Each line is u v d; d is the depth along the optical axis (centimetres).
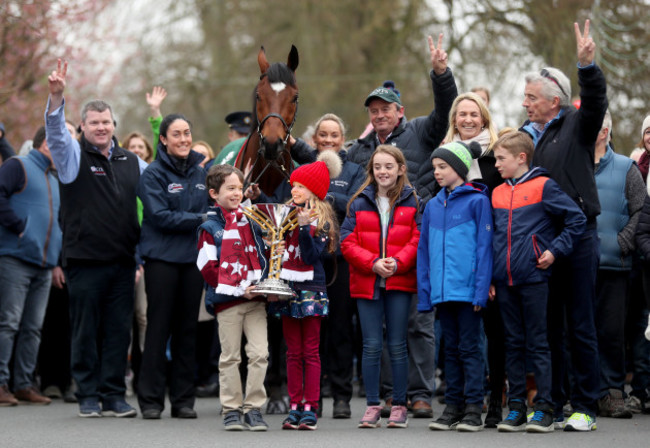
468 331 874
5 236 1152
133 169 1046
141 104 3095
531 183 869
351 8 3025
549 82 900
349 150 1090
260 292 854
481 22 2609
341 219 1008
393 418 898
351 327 991
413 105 2902
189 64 3219
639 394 1070
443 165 898
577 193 864
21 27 1984
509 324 869
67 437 838
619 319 1016
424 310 897
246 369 1097
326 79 3045
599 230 1029
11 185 1151
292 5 3128
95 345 1024
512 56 2575
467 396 873
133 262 1036
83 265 1009
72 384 1280
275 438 816
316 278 893
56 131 980
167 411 1079
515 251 857
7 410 1085
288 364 903
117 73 2542
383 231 926
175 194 992
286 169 970
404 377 909
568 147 874
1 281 1152
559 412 896
